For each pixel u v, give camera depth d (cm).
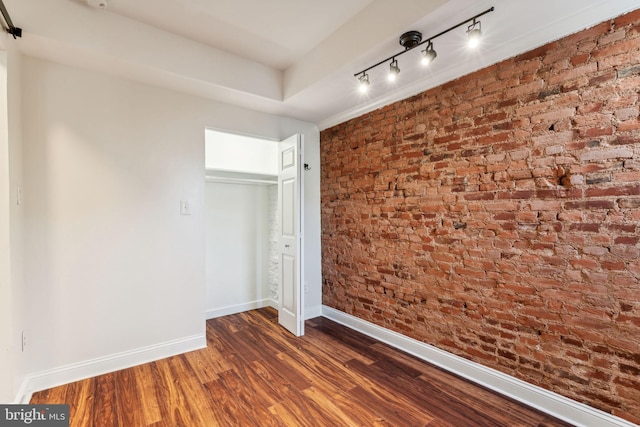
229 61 254
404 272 261
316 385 210
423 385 209
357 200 308
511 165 193
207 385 209
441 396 197
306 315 346
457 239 222
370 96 274
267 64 274
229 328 315
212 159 360
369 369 231
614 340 156
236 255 367
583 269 165
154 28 218
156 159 247
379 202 284
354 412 181
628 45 151
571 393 170
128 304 234
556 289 175
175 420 174
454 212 224
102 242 224
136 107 239
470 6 159
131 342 235
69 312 211
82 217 216
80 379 214
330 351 262
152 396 196
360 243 305
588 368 164
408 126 257
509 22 170
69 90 213
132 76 230
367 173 296
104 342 224
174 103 257
